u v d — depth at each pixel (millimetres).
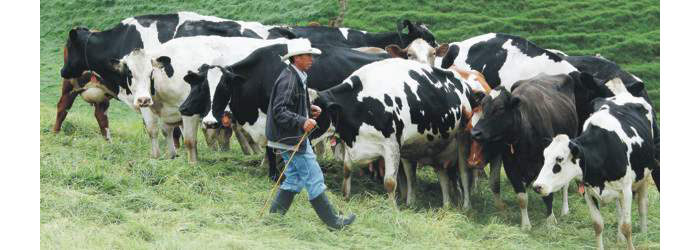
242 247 6801
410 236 8047
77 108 19500
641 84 10977
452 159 10305
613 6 27922
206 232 7254
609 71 11977
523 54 11961
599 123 8359
